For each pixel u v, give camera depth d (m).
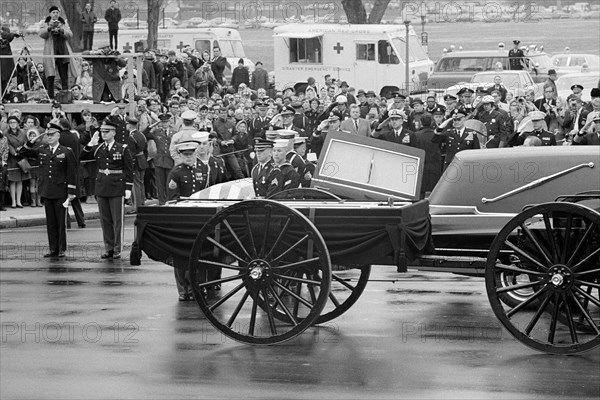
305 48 71.88
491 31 131.50
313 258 17.03
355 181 18.95
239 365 16.20
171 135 37.28
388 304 20.81
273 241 17.19
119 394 14.72
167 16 108.12
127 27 85.75
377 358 16.53
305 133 41.31
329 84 56.53
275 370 15.88
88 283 23.69
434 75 70.50
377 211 16.94
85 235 32.50
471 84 60.72
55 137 27.84
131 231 33.19
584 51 109.88
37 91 43.44
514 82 62.97
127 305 21.03
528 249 17.19
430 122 34.28
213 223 17.25
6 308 20.77
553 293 16.47
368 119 41.94
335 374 15.60
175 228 17.73
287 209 16.91
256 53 112.94
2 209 37.53
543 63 73.12
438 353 16.81
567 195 18.44
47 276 24.75
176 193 23.53
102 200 27.59
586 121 36.19
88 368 16.12
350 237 17.06
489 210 20.62
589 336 17.83
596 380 15.18
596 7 145.62
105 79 43.44
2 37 45.19
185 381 15.32
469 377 15.36
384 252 17.00
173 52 54.38
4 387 15.12
